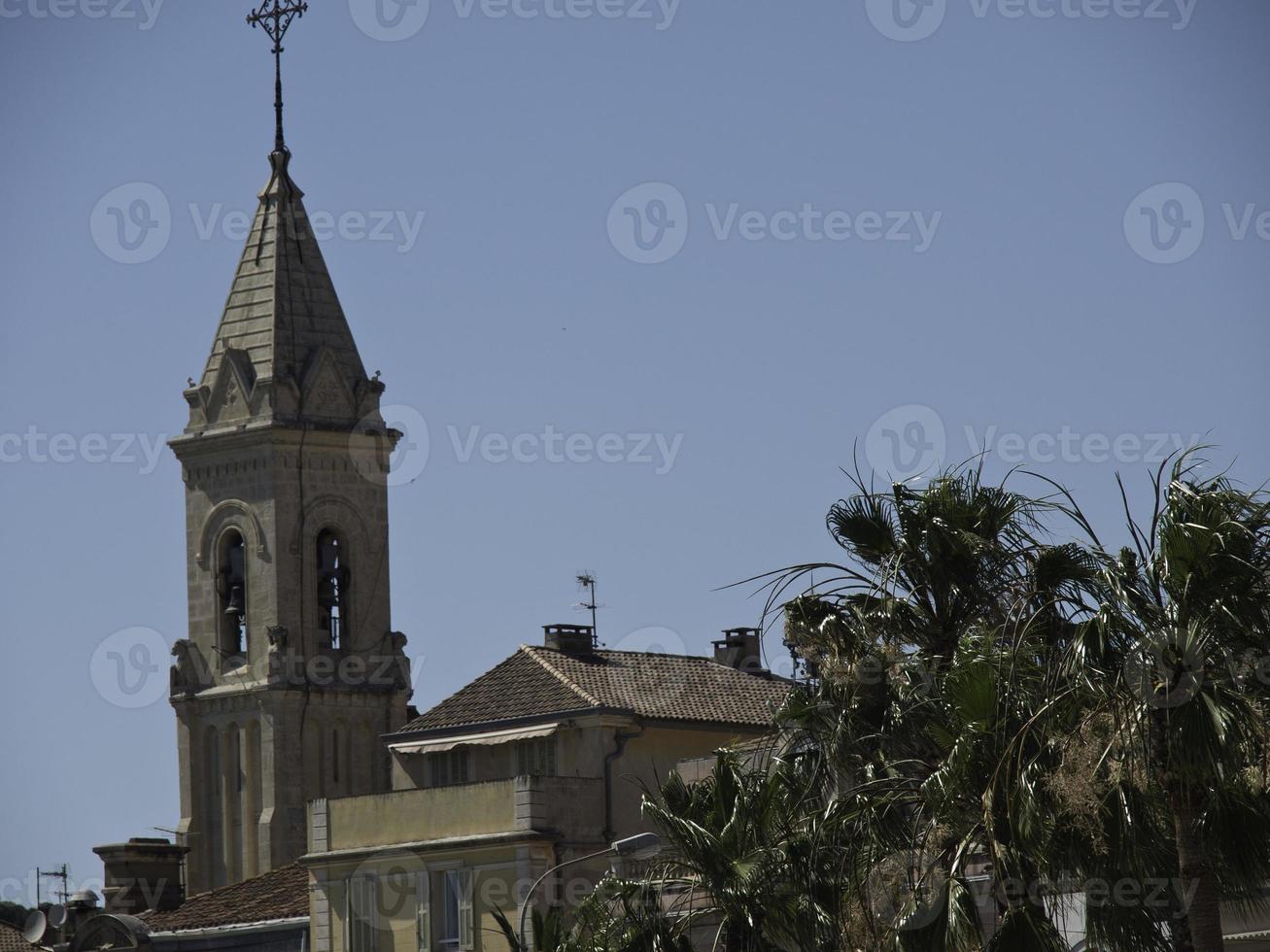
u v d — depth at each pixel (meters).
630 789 157.75
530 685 165.50
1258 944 99.06
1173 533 78.56
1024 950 79.81
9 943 170.00
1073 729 80.44
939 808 83.69
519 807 152.62
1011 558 90.19
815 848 89.75
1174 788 78.69
